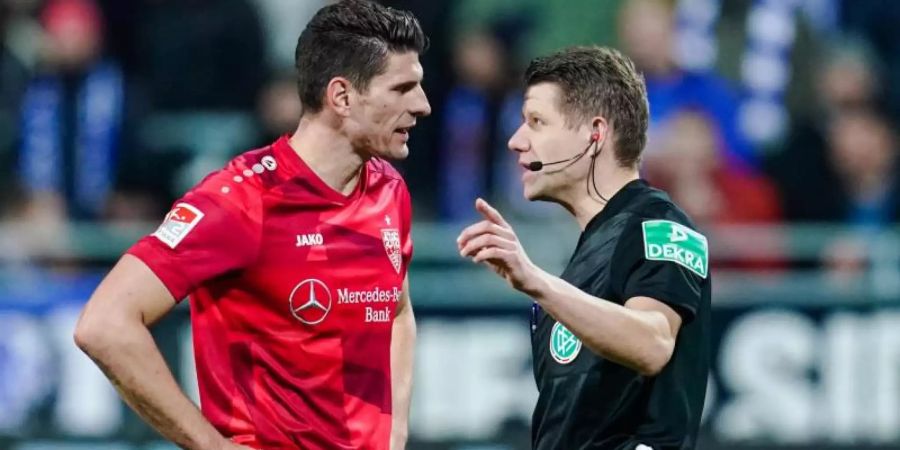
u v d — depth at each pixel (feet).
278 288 53.93
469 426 92.84
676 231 53.01
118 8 120.06
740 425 92.53
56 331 93.86
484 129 111.34
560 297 48.93
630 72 55.31
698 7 110.83
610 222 54.19
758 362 92.68
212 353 54.49
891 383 91.91
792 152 109.40
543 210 107.86
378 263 55.88
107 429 93.15
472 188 111.14
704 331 53.47
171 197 115.24
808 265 93.76
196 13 119.96
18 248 94.58
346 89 54.54
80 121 115.24
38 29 115.96
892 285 92.38
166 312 52.39
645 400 52.85
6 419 93.40
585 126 54.70
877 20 116.67
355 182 56.08
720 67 110.22
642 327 49.70
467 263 93.81
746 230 94.12
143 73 119.96
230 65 119.85
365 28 54.60
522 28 114.21
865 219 109.40
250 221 53.47
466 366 93.25
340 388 55.11
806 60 111.55
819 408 92.22
